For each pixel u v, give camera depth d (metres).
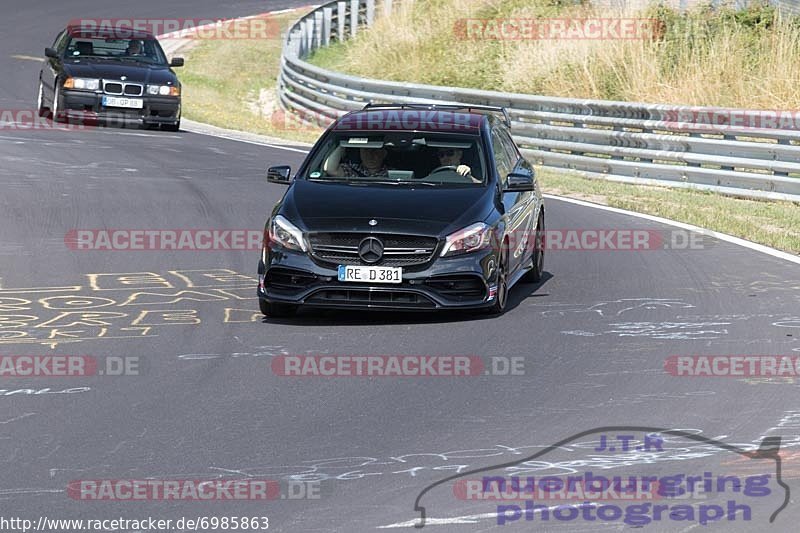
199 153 77.00
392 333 35.66
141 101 86.50
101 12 146.50
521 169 44.22
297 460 23.92
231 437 25.41
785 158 65.94
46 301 39.03
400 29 118.06
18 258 45.66
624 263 47.66
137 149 77.06
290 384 29.78
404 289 36.41
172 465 23.56
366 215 37.09
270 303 37.34
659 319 37.53
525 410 27.62
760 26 93.25
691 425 26.45
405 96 91.44
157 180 64.94
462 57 109.94
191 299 39.84
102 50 90.19
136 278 42.91
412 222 36.91
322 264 36.69
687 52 92.50
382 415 27.17
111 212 55.41
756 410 27.66
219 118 101.81
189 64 127.38
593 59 95.38
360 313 38.81
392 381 30.14
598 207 62.16
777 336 35.16
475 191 38.97
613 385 29.81
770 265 47.19
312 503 21.48
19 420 26.55
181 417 26.86
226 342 34.12
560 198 65.31
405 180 39.66
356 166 40.19
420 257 36.69
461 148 40.78
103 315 37.25
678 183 70.75
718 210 61.78
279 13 151.12
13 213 54.38
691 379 30.36
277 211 38.19
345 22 130.75
